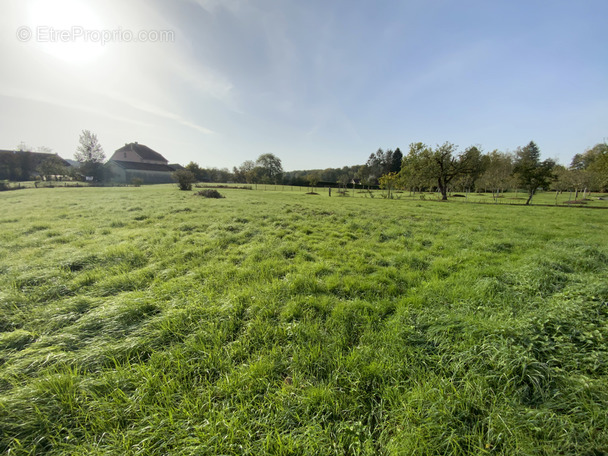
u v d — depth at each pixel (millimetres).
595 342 2197
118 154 57969
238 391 1894
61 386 1880
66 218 9516
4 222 8625
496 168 27000
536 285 3631
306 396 1872
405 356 2240
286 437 1576
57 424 1650
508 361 2020
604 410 1670
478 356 2127
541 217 12695
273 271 4410
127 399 1810
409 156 31250
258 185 57969
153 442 1577
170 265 4684
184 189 30359
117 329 2668
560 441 1513
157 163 62500
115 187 33406
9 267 4371
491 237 7484
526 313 2811
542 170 21594
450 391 1884
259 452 1502
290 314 2955
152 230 7410
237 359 2283
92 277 4066
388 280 4137
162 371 2064
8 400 1738
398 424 1712
